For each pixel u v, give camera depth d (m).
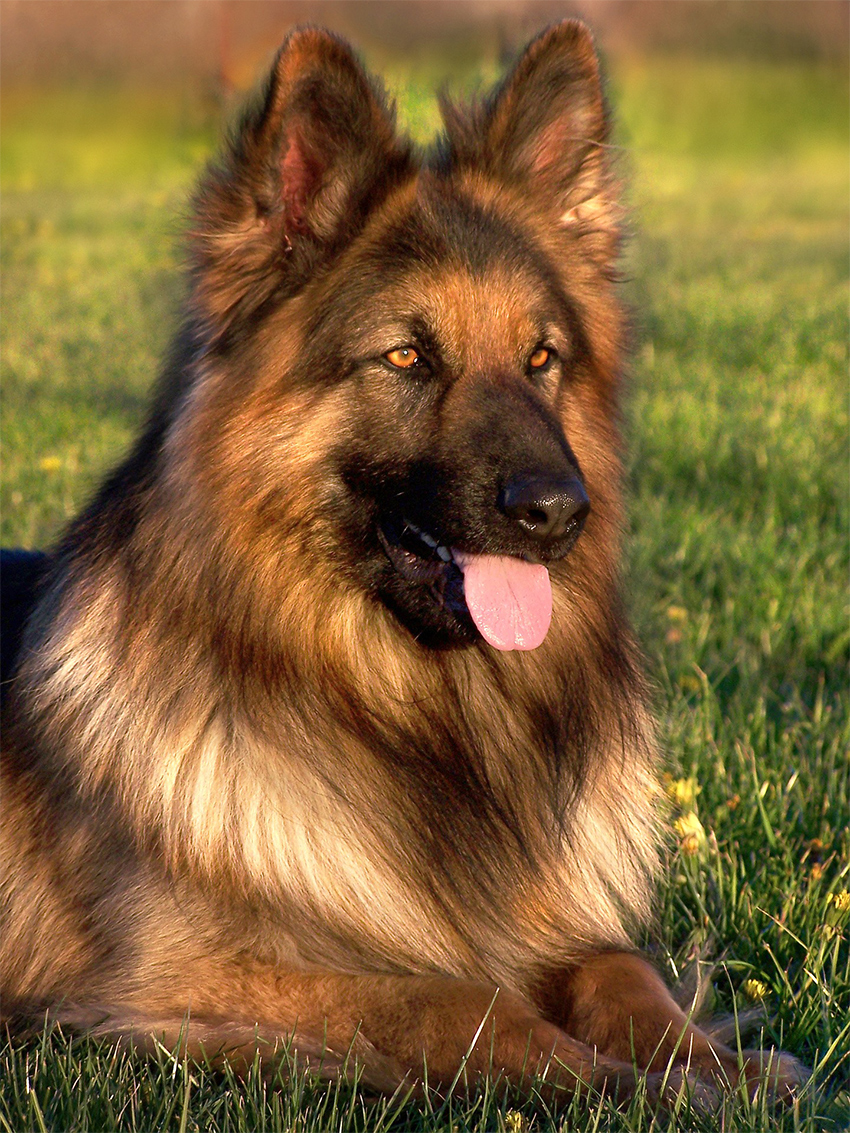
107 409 12.13
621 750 4.52
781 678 6.59
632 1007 3.71
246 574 3.96
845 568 7.96
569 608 4.39
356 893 3.91
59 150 31.34
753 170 38.75
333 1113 3.17
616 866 4.39
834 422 11.25
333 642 4.11
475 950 4.00
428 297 4.04
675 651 6.72
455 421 4.00
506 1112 3.24
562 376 4.39
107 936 3.89
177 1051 3.46
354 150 4.04
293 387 3.98
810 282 20.08
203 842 3.78
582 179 4.71
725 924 4.38
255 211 3.96
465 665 4.26
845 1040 3.65
